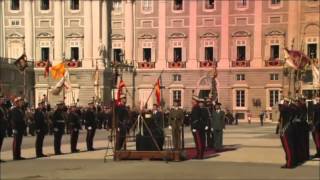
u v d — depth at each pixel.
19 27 151.00
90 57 147.38
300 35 136.75
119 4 148.75
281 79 137.25
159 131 44.00
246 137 73.19
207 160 43.12
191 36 144.25
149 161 42.44
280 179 32.28
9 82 136.25
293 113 38.81
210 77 141.62
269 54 139.12
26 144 61.69
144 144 43.69
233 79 141.12
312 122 45.97
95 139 70.88
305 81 131.75
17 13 151.12
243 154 47.97
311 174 34.59
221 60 142.00
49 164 40.75
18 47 151.38
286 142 37.97
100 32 147.88
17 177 33.69
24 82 142.00
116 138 44.81
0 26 151.25
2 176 34.16
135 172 35.69
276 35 138.38
